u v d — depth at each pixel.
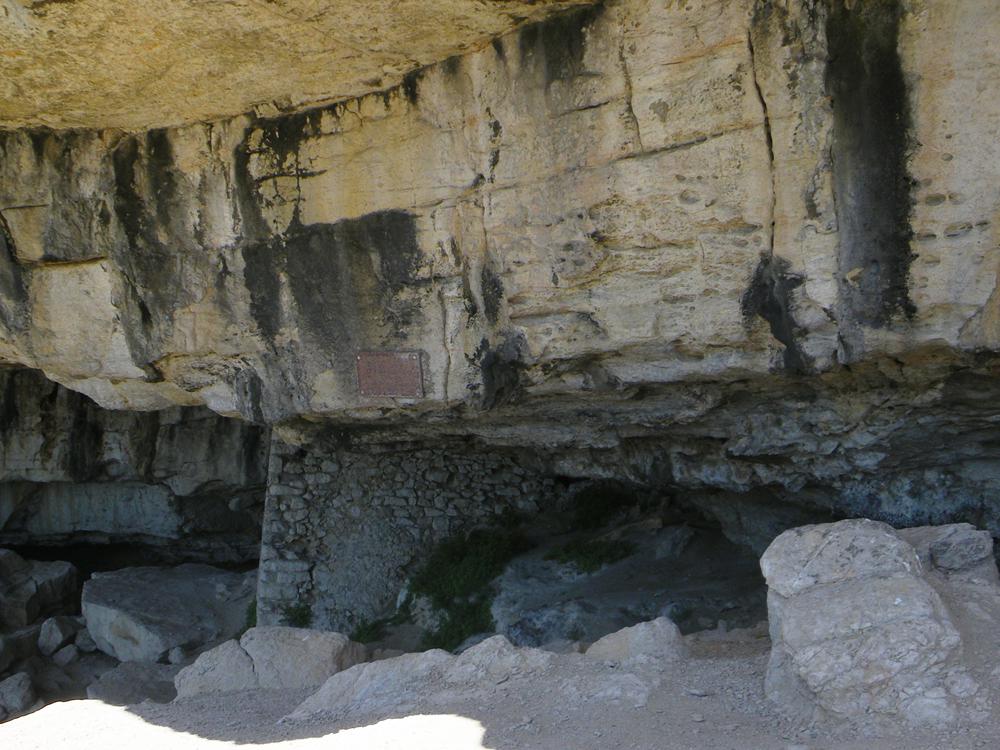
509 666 5.32
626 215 5.28
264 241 6.48
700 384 6.36
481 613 9.57
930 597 4.29
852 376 5.94
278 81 5.86
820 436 6.75
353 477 10.70
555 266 5.59
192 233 6.65
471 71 5.55
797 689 4.39
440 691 5.24
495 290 5.93
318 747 4.63
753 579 8.66
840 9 4.57
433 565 10.38
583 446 8.09
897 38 4.50
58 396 13.60
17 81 5.81
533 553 10.30
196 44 5.36
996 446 6.48
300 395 6.81
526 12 5.13
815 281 4.97
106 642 11.09
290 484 10.59
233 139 6.38
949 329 4.84
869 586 4.41
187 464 13.95
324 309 6.47
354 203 6.13
